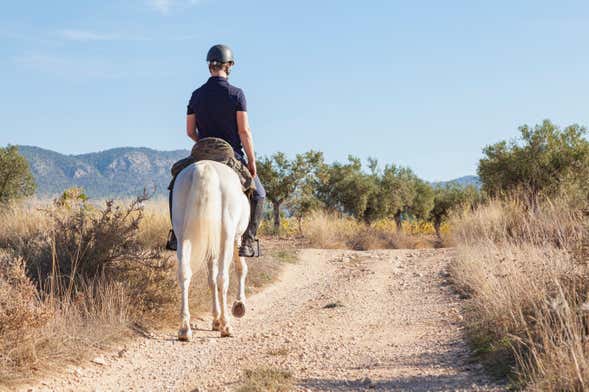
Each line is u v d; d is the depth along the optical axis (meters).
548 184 27.59
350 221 24.81
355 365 5.90
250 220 7.70
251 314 8.81
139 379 5.61
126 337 6.76
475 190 49.31
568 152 27.83
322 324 8.05
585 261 6.78
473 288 9.45
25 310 5.56
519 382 4.69
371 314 8.77
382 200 43.59
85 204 10.92
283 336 7.30
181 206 6.41
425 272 13.07
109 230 8.27
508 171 28.86
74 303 6.91
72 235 8.29
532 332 5.55
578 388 4.24
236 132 7.51
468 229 17.14
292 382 5.25
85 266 7.92
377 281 12.12
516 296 6.59
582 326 5.13
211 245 6.37
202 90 7.45
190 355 6.38
